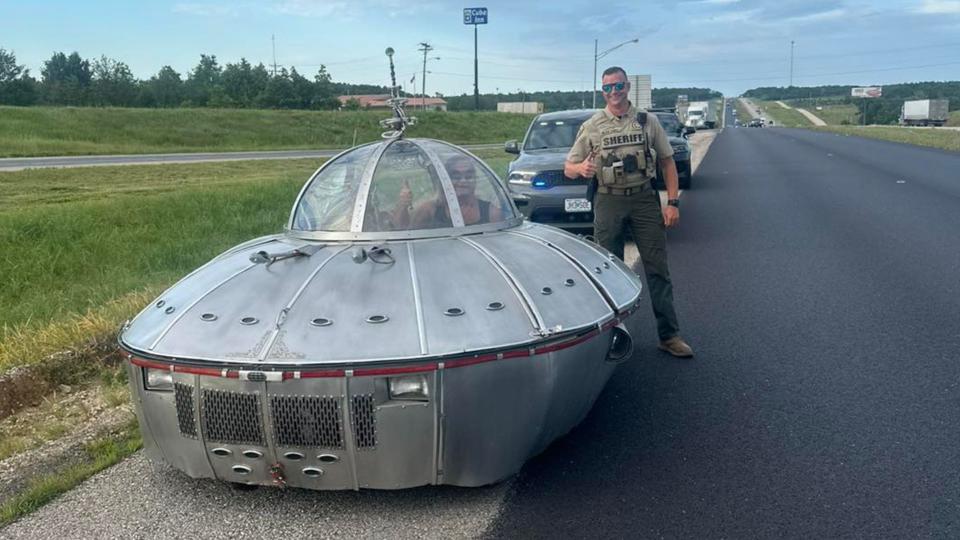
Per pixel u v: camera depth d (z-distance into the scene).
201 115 53.19
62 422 4.94
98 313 6.88
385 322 3.54
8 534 3.58
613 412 4.84
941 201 14.32
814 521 3.51
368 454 3.46
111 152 39.00
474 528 3.52
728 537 3.41
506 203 4.90
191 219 13.07
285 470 3.53
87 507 3.81
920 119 81.00
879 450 4.18
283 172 26.73
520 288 3.87
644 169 5.65
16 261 9.69
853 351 5.82
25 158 34.00
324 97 81.56
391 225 4.29
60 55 104.25
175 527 3.60
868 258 9.20
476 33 81.56
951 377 5.20
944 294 7.37
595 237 5.89
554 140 11.98
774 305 7.23
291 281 3.86
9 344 6.20
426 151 4.69
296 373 3.37
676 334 5.88
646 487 3.88
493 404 3.54
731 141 47.34
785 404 4.88
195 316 3.76
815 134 54.50
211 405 3.50
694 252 10.04
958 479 3.83
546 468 4.11
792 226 11.93
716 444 4.34
